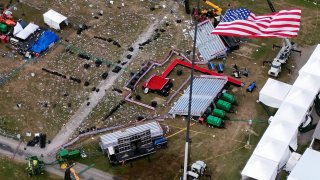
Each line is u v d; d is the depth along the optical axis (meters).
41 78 67.62
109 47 72.00
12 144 59.41
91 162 57.31
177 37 73.44
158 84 65.44
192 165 54.78
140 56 70.50
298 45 71.81
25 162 57.34
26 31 72.75
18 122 61.94
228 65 69.06
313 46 71.69
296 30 62.38
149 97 64.94
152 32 74.31
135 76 67.12
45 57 70.69
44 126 61.50
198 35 73.50
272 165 53.78
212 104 63.03
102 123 61.72
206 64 69.38
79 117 62.53
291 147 57.28
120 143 56.53
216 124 60.38
